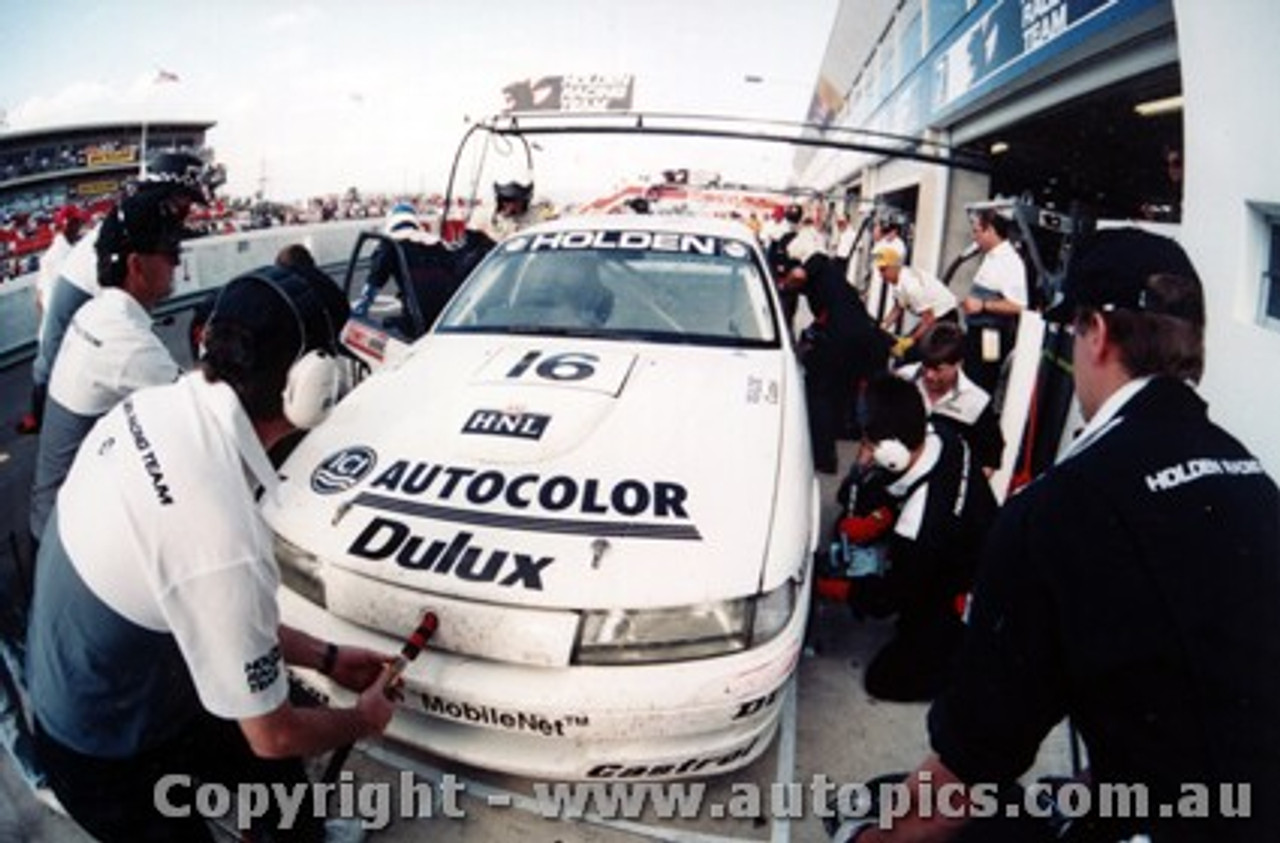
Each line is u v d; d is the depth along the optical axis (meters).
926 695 2.23
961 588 2.16
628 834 1.78
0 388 5.55
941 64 6.93
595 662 1.56
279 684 1.08
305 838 1.54
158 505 0.96
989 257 3.85
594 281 3.03
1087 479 0.93
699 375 2.48
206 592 0.98
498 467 1.90
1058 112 4.89
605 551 1.64
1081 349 1.09
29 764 1.67
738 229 3.56
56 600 1.05
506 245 3.40
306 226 11.95
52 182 33.56
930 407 2.83
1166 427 0.96
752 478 1.93
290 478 1.99
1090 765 1.01
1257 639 0.87
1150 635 0.87
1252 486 0.94
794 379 2.59
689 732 1.59
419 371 2.55
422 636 1.54
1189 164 2.38
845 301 3.95
